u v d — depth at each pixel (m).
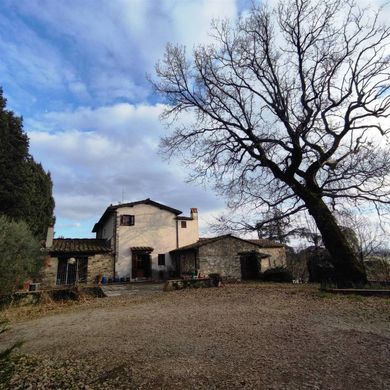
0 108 20.23
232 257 26.95
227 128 17.59
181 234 30.75
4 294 14.00
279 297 12.17
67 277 25.66
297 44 16.23
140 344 6.68
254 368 4.96
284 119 16.27
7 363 3.34
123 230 28.66
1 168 19.31
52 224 26.81
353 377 4.41
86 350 6.54
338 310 9.09
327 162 15.43
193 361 5.44
